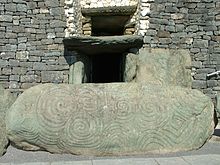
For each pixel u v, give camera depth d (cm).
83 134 519
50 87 559
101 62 1442
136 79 999
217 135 651
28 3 1028
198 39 1041
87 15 1123
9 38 1009
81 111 531
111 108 539
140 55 1009
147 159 477
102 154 517
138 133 529
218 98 611
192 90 586
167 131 538
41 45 1026
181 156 494
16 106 533
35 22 1029
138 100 554
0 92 592
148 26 1032
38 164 450
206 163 448
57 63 1022
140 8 1037
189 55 1033
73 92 553
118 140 522
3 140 513
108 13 1104
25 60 1013
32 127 518
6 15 1011
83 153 515
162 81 968
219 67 1027
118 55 1327
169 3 1044
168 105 555
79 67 1012
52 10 1033
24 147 525
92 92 555
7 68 1001
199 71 1027
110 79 1444
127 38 985
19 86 1004
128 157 505
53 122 521
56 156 505
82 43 987
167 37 1040
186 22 1047
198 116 559
